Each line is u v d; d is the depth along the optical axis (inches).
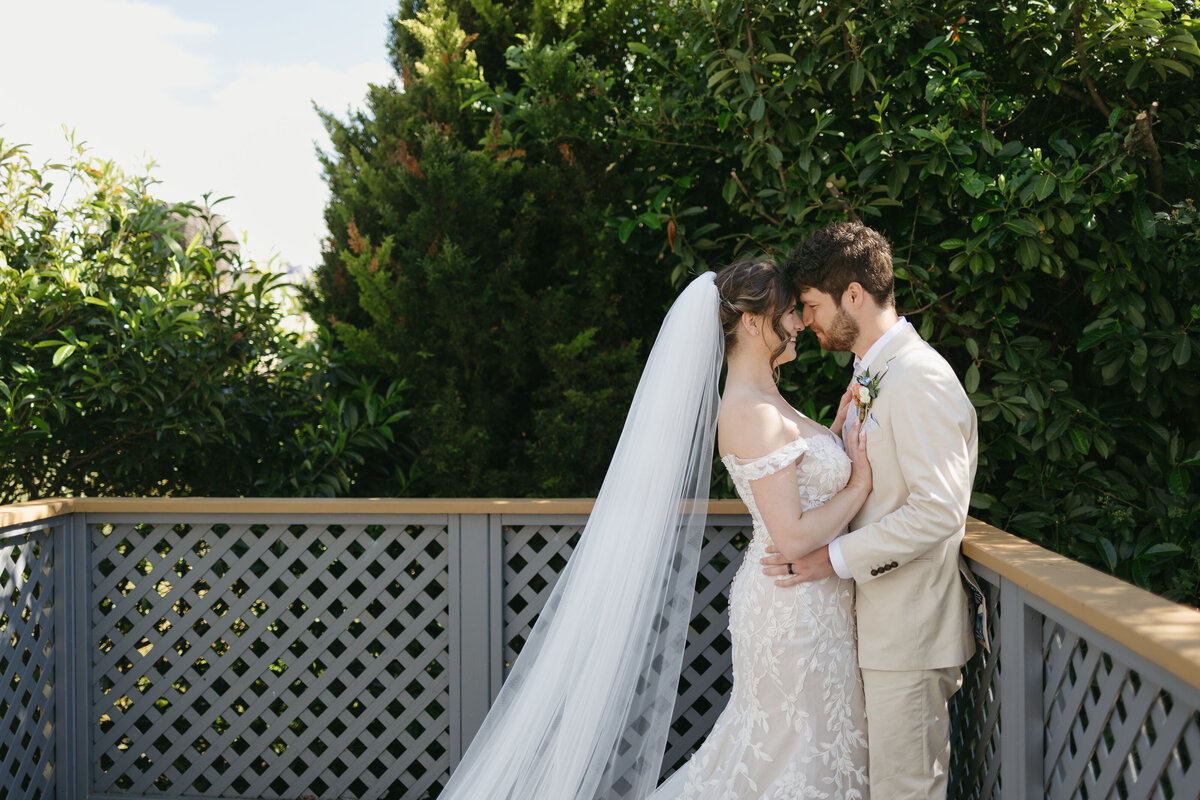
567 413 133.3
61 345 120.8
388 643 110.9
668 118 127.5
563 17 141.1
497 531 107.3
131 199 143.5
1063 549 110.5
